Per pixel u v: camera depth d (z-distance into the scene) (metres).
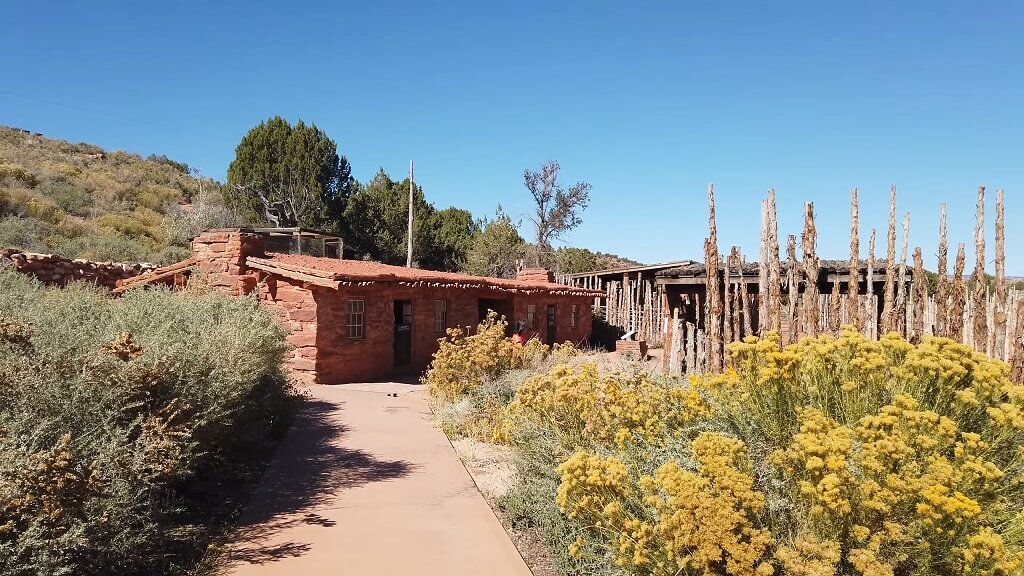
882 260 12.43
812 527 3.07
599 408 5.19
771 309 8.55
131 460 4.03
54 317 5.75
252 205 34.22
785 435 3.83
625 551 3.43
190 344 5.81
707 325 9.23
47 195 31.59
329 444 8.06
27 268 12.65
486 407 9.33
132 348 4.70
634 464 4.11
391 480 6.54
